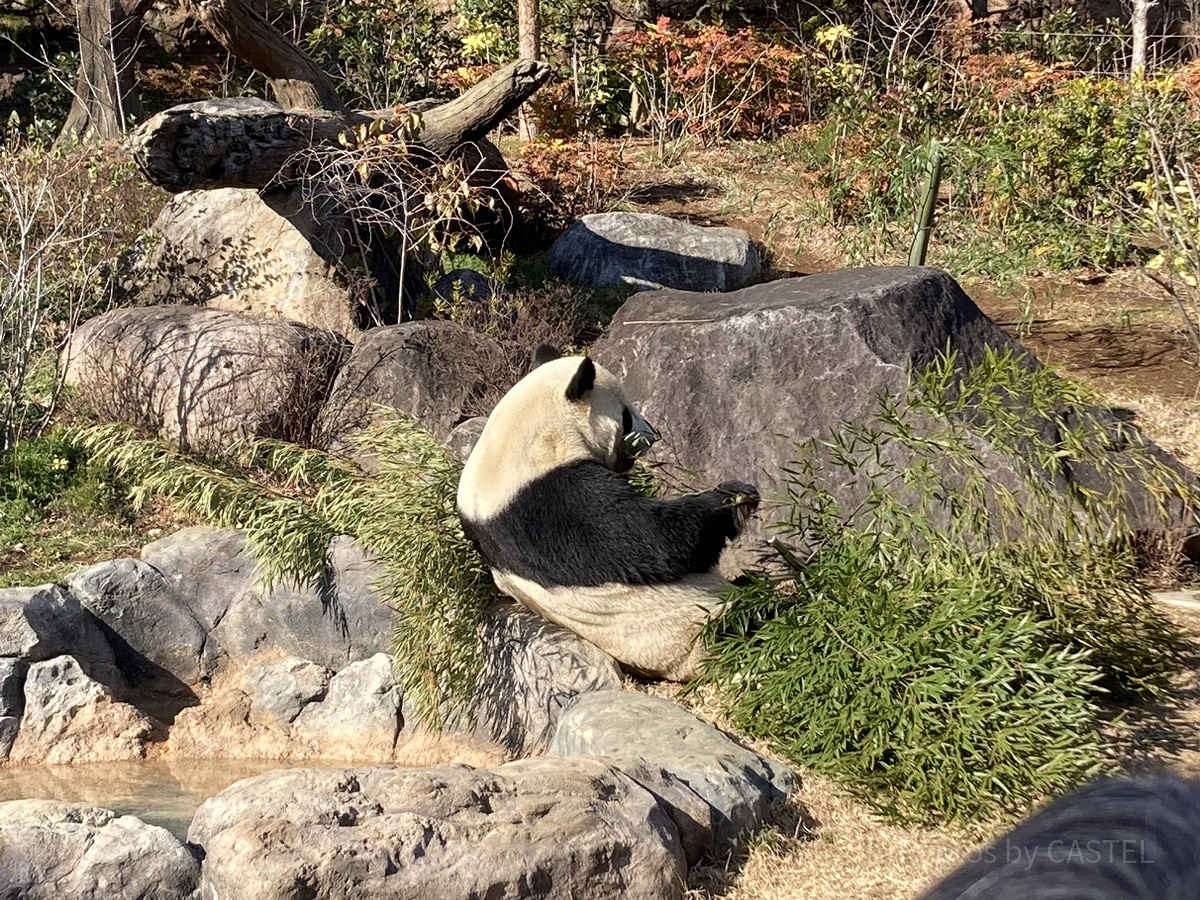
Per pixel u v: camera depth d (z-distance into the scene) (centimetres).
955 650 491
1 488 774
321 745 614
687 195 1566
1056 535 571
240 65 1919
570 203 1427
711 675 552
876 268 746
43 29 1850
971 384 586
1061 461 648
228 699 633
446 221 1030
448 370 805
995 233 1263
